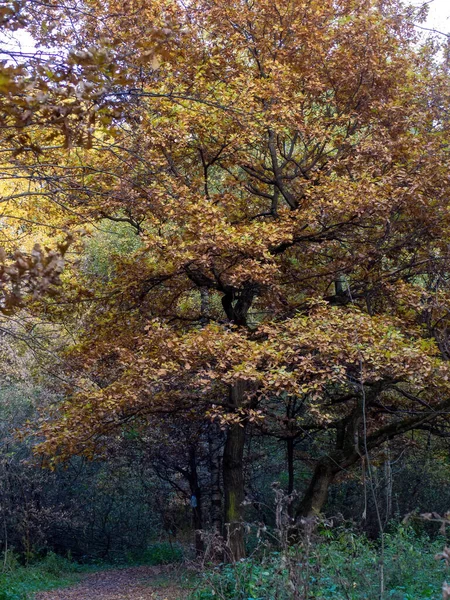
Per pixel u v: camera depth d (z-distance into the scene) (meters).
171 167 12.10
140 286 12.97
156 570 17.56
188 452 18.55
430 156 11.89
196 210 10.73
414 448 17.25
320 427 14.86
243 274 11.11
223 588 7.67
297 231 12.46
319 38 12.55
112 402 10.59
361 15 12.96
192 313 14.71
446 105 13.29
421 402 13.06
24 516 18.81
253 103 11.20
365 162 12.63
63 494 20.75
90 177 10.62
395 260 13.49
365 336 10.50
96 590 14.66
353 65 12.92
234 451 12.88
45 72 4.65
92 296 12.70
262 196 14.07
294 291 14.11
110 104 4.98
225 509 12.79
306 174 13.20
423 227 12.56
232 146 11.59
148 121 10.12
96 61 4.58
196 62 12.05
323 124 12.99
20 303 3.96
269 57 13.04
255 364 10.21
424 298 12.08
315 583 6.21
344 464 13.43
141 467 20.17
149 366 10.75
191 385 11.48
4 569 16.55
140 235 11.34
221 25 12.34
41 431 11.10
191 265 12.30
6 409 17.16
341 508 18.33
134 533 22.50
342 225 12.80
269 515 18.91
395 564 7.40
